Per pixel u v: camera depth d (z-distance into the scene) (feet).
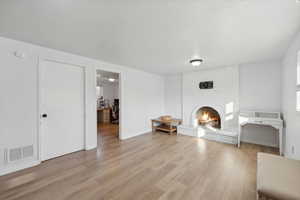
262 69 11.01
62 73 9.01
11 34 6.39
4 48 6.71
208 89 13.75
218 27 5.76
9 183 6.04
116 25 5.64
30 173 6.86
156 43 7.45
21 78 7.22
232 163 7.97
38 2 4.19
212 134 12.49
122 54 9.31
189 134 13.99
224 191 5.57
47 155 8.39
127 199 5.13
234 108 12.21
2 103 6.68
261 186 3.77
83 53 9.12
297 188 3.61
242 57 9.84
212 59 10.35
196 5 4.38
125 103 12.96
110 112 22.03
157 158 8.66
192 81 14.88
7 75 6.81
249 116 10.78
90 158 8.64
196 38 6.81
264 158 5.27
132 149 10.21
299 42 5.99
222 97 12.87
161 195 5.35
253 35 6.45
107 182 6.17
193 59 10.24
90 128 10.32
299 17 4.97
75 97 9.68
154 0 4.15
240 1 4.17
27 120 7.43
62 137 9.05
